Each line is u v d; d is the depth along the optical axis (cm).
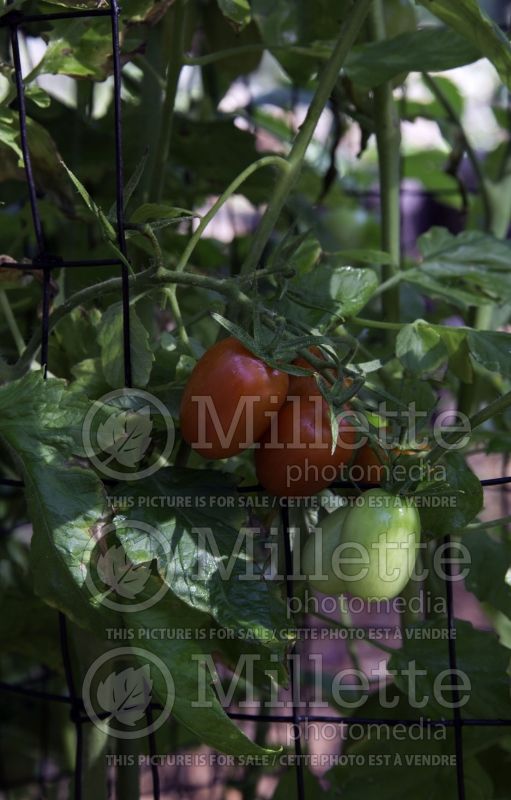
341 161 181
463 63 93
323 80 82
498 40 81
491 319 125
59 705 139
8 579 144
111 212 73
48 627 114
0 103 86
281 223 146
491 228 131
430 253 104
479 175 130
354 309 81
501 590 98
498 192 130
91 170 128
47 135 90
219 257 147
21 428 72
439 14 86
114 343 77
